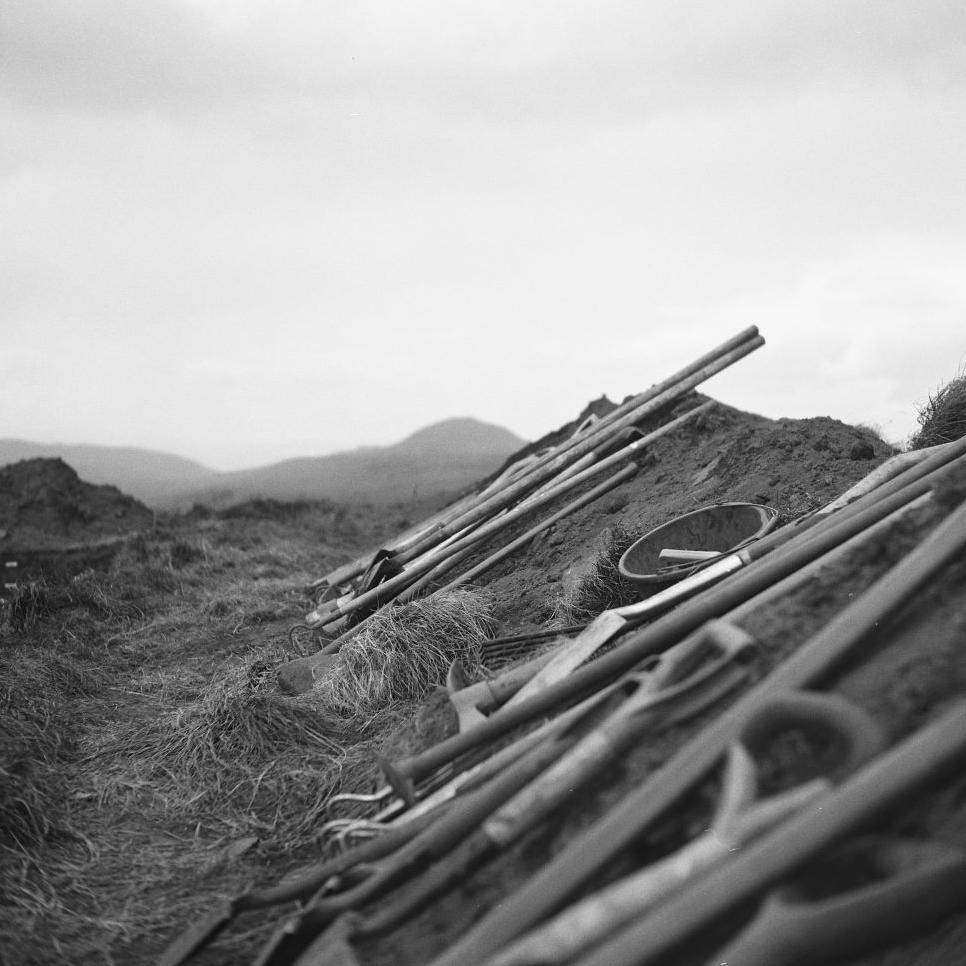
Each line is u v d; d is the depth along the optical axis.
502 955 1.87
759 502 6.70
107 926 3.36
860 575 2.82
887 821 1.86
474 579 7.66
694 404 9.93
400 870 2.61
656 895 1.85
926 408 6.88
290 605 9.66
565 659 3.93
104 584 10.40
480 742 3.32
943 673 2.17
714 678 2.56
